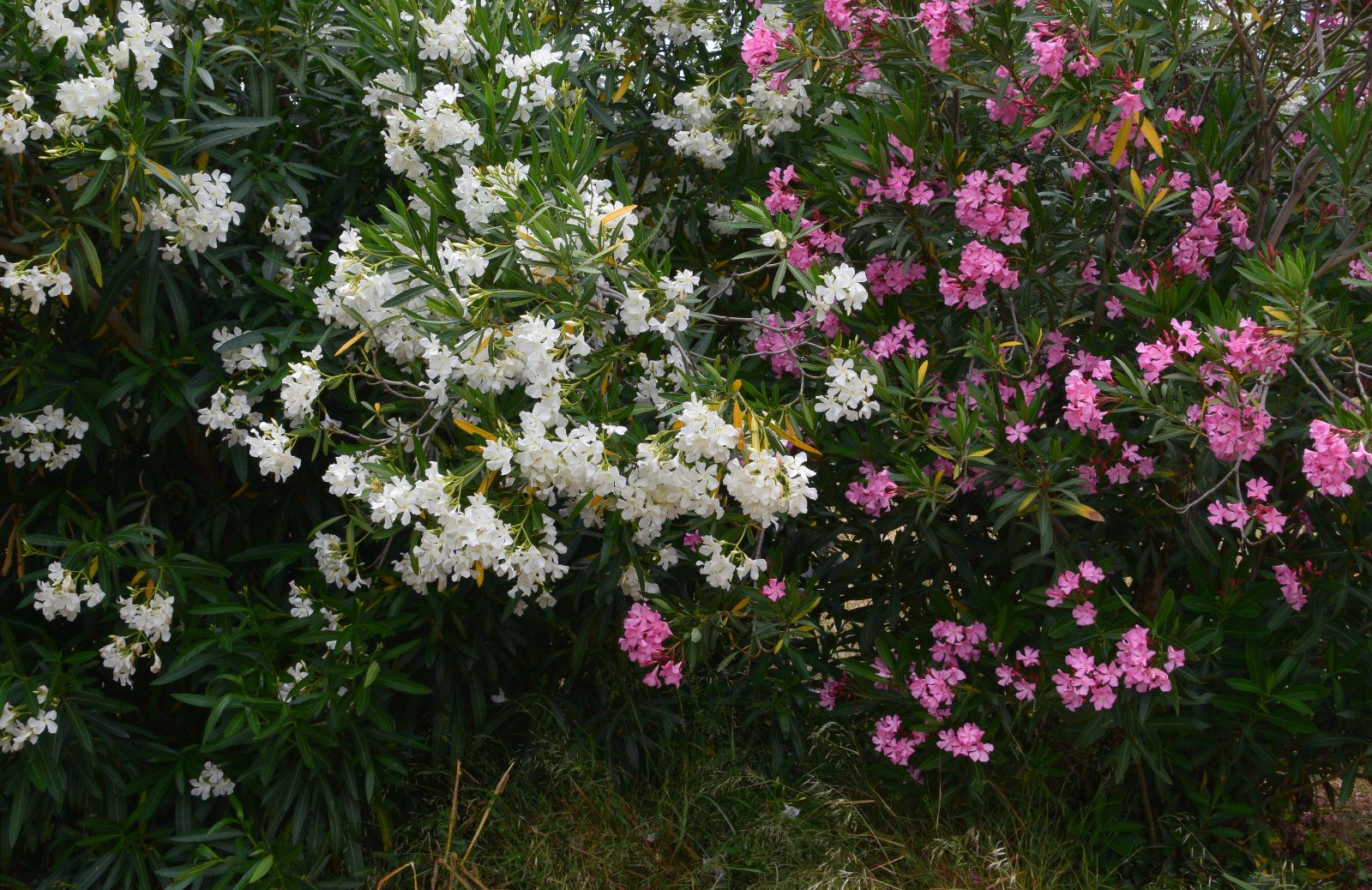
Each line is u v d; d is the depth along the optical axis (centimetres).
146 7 266
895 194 263
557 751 297
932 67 266
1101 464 266
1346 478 210
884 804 294
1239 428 228
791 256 275
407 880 280
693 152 311
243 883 253
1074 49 239
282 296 273
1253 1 276
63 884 266
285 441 239
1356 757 273
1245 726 267
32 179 250
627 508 223
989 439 249
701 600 287
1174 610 280
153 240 256
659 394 246
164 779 276
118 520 292
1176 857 288
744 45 275
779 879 275
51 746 258
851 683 308
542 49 271
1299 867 288
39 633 287
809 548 306
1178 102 313
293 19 281
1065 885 273
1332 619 267
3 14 235
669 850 291
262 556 284
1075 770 305
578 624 309
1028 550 291
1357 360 241
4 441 278
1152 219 291
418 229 224
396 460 244
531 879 274
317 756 271
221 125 257
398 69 277
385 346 258
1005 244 269
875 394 251
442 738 295
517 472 230
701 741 310
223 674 263
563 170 246
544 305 231
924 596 309
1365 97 269
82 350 283
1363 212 267
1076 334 289
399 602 273
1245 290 270
